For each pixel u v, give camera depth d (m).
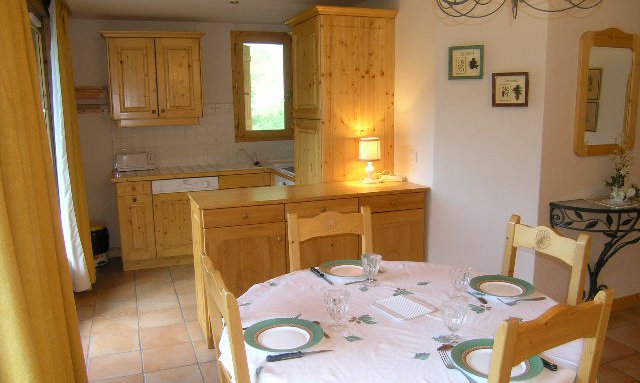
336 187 3.69
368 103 3.97
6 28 1.75
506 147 3.38
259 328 1.72
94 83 5.10
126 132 5.27
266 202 3.25
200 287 3.31
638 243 3.78
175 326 3.62
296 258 2.48
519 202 3.39
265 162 5.69
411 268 2.38
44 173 2.11
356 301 2.00
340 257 3.52
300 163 4.38
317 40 3.80
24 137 1.85
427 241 3.75
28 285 1.78
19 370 1.67
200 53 5.05
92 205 5.24
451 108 3.52
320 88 3.83
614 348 3.18
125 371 3.00
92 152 5.19
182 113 5.08
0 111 1.70
